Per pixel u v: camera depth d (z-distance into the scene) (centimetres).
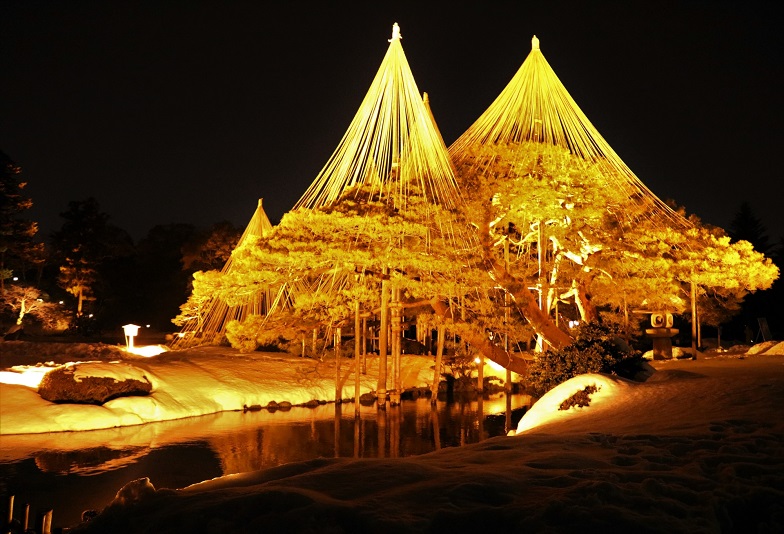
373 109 2641
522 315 3044
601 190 3052
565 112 2948
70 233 5691
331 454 2038
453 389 3647
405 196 2742
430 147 2691
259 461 1942
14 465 1892
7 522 1065
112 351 4209
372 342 4188
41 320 5112
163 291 6731
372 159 2642
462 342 3859
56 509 1466
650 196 3225
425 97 3334
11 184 4775
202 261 6431
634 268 3033
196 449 2122
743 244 3156
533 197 2805
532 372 2041
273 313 3219
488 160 3039
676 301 3238
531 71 2967
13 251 4869
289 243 2697
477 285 2873
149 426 2553
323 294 2989
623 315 3672
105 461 1947
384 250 2686
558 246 3156
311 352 3881
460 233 2814
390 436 2345
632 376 1917
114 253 6800
